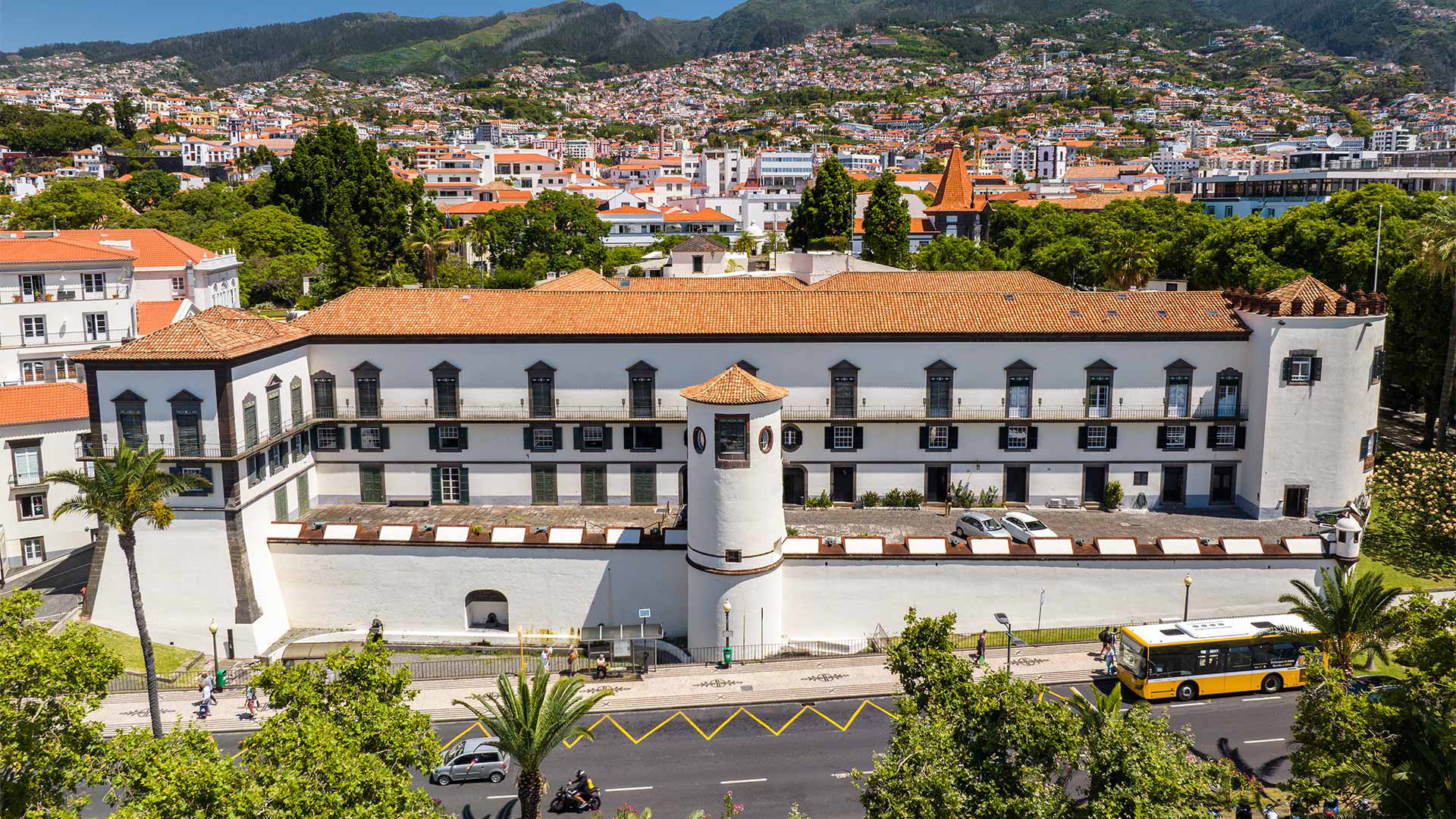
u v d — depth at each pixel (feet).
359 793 95.40
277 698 111.04
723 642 183.42
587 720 160.04
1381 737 106.32
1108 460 216.13
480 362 214.07
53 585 207.31
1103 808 89.40
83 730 108.17
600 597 195.21
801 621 189.88
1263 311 208.03
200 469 185.06
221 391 181.88
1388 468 241.96
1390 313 272.92
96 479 148.25
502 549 194.80
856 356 211.82
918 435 216.13
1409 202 326.44
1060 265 418.51
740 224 631.56
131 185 648.79
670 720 159.63
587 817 131.75
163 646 187.32
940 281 292.81
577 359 213.05
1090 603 187.73
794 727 156.66
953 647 114.21
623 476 218.18
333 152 481.87
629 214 627.46
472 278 460.14
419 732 113.19
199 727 158.30
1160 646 158.81
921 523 205.05
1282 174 560.61
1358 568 199.82
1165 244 404.77
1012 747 99.96
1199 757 141.49
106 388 183.52
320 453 219.20
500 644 192.85
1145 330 209.97
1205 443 215.51
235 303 386.52
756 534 181.68
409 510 216.54
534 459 217.97
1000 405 213.25
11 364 261.03
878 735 153.58
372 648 115.14
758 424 179.11
